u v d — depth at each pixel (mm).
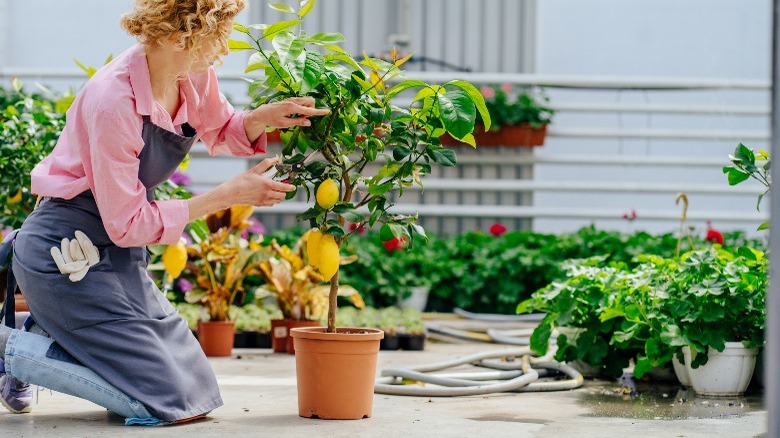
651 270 3805
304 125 2816
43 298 2725
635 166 8039
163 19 2590
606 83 7711
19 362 2717
